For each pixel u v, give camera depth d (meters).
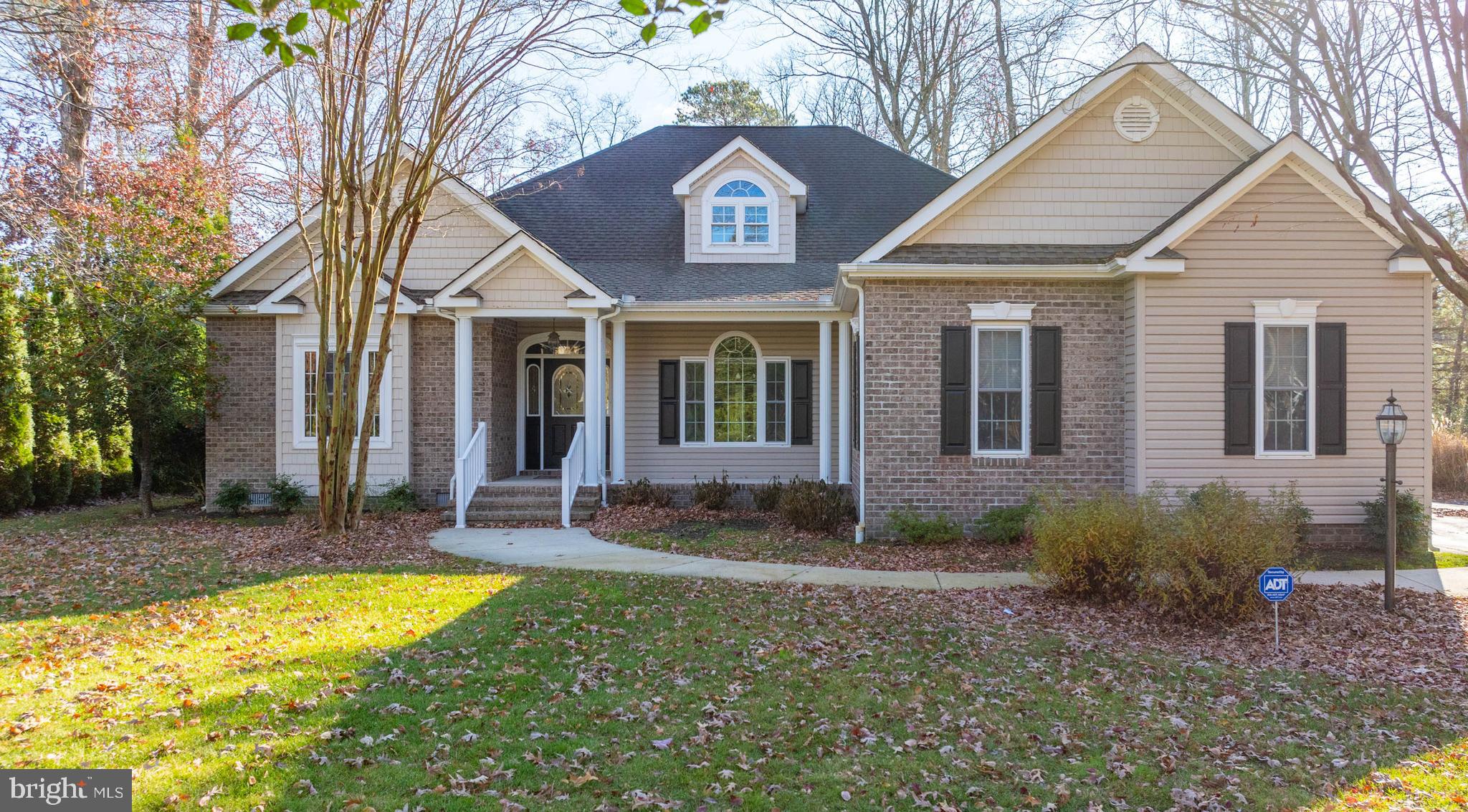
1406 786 4.55
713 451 16.08
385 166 12.33
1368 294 11.23
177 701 5.20
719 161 16.44
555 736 4.87
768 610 7.96
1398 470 11.27
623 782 4.33
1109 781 4.55
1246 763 4.84
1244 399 11.28
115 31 11.54
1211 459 11.30
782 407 16.17
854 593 8.78
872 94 26.94
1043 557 8.50
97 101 14.41
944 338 11.90
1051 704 5.68
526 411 16.62
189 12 12.22
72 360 13.70
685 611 7.80
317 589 8.45
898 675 6.14
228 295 15.00
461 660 6.20
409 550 11.12
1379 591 8.95
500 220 15.16
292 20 3.47
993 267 11.59
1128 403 11.68
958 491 11.90
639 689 5.69
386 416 14.62
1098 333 11.85
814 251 16.73
